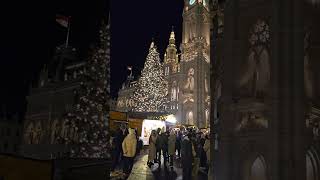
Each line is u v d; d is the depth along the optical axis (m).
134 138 9.03
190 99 32.12
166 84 30.67
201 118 30.97
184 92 33.03
